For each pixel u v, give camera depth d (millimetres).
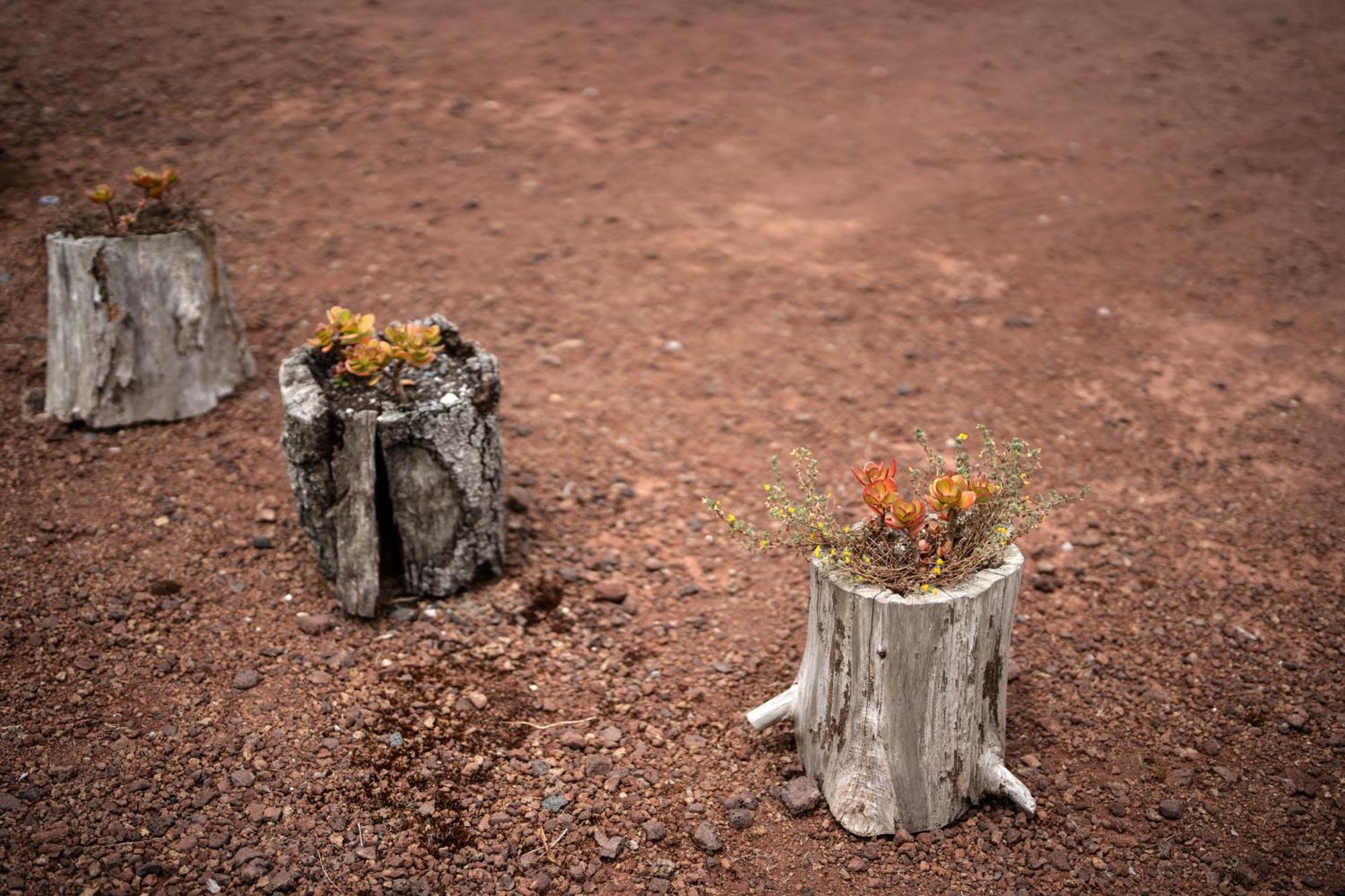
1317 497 4848
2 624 3662
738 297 6492
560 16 10648
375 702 3568
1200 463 5113
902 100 9320
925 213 7535
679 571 4402
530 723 3586
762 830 3227
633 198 7594
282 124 8008
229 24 9406
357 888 2943
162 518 4316
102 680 3510
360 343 3871
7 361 5168
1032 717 3672
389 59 9227
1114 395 5652
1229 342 6098
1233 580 4332
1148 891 3027
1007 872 3082
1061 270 6848
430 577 4000
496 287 6410
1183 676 3848
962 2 11539
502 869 3059
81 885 2824
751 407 5531
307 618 3854
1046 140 8602
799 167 8172
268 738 3375
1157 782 3396
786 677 3859
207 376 4984
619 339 6035
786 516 3275
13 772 3131
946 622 2943
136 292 4668
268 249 6531
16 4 8961
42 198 6543
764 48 10305
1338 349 6016
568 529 4578
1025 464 5051
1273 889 3029
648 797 3340
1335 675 3818
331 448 3744
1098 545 4559
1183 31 10617
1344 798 3318
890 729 3080
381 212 7102
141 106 7906
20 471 4488
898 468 5066
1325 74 9492
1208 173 8023
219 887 2887
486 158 7941
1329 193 7703
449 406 3695
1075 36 10641
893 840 3180
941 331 6211
